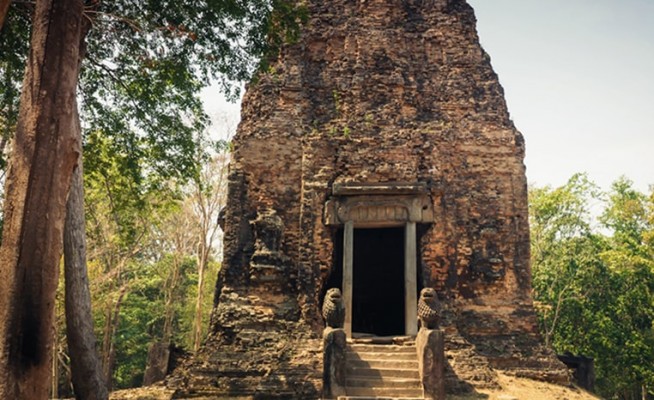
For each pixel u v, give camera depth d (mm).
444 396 12508
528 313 15609
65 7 8117
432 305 13328
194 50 13961
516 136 17062
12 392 6871
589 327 28906
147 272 34781
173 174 16375
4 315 7062
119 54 14328
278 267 15656
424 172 16453
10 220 7355
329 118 17203
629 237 32188
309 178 16438
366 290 21281
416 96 17328
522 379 14609
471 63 17641
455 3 18312
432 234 15969
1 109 14992
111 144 16281
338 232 16578
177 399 13656
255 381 13984
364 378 13094
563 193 30844
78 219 11211
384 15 18188
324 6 18406
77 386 10656
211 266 37406
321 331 15172
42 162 7535
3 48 13492
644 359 27750
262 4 13594
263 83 17438
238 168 16734
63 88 7910
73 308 10859
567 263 29297
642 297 28906
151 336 35312
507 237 16219
